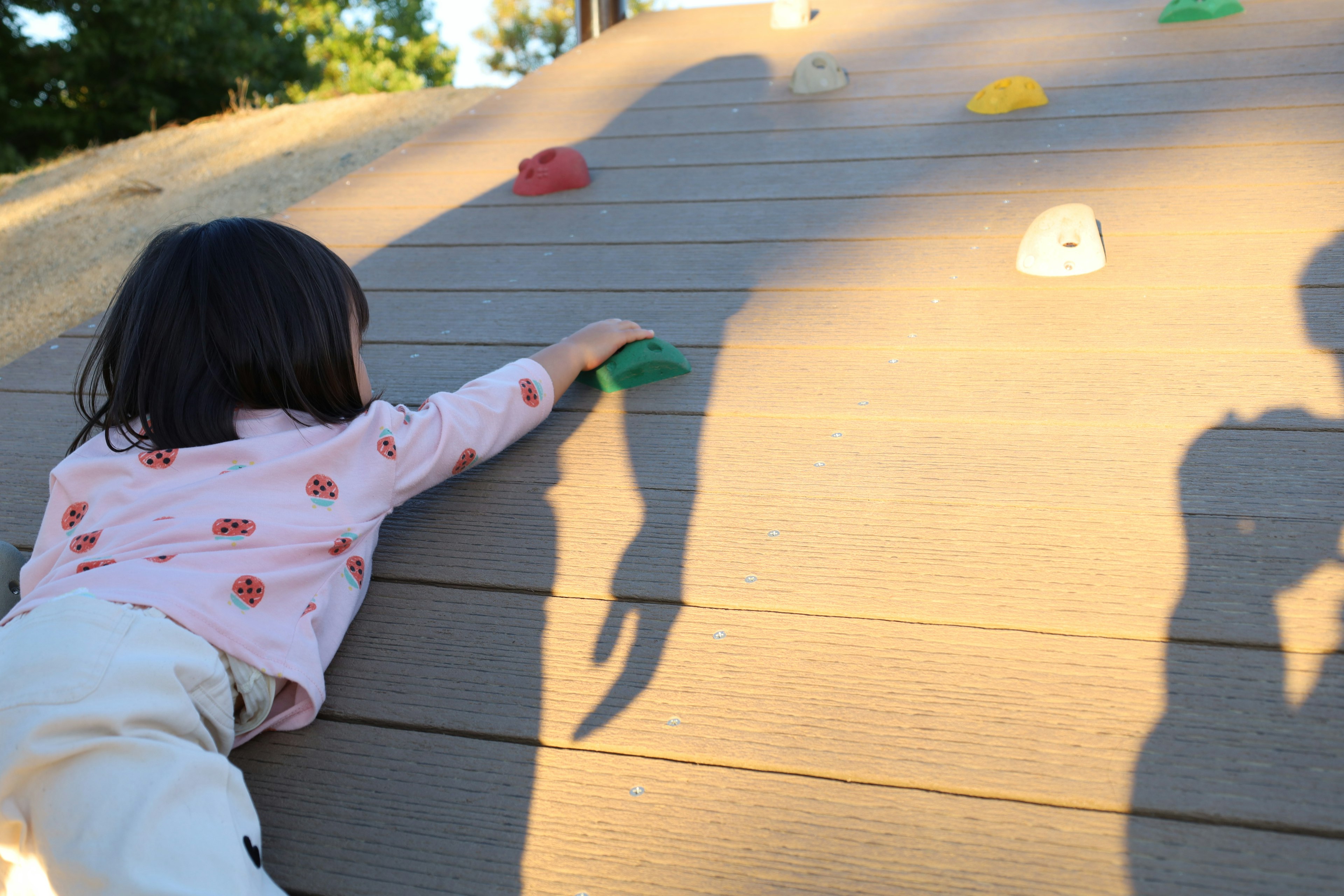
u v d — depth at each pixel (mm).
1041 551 1394
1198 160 2490
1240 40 3199
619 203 2744
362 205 2922
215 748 1082
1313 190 2256
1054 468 1551
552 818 1113
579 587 1437
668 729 1201
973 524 1460
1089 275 2066
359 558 1388
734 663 1282
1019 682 1205
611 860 1062
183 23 12766
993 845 1031
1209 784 1062
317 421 1398
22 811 940
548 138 3297
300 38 16062
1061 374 1776
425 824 1119
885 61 3561
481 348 2100
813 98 3320
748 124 3184
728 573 1430
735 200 2680
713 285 2258
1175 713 1142
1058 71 3213
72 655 1007
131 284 1371
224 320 1330
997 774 1101
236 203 4402
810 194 2650
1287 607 1257
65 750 946
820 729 1178
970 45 3594
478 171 3092
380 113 5406
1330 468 1472
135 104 13312
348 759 1202
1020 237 2277
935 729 1160
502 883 1051
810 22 4164
